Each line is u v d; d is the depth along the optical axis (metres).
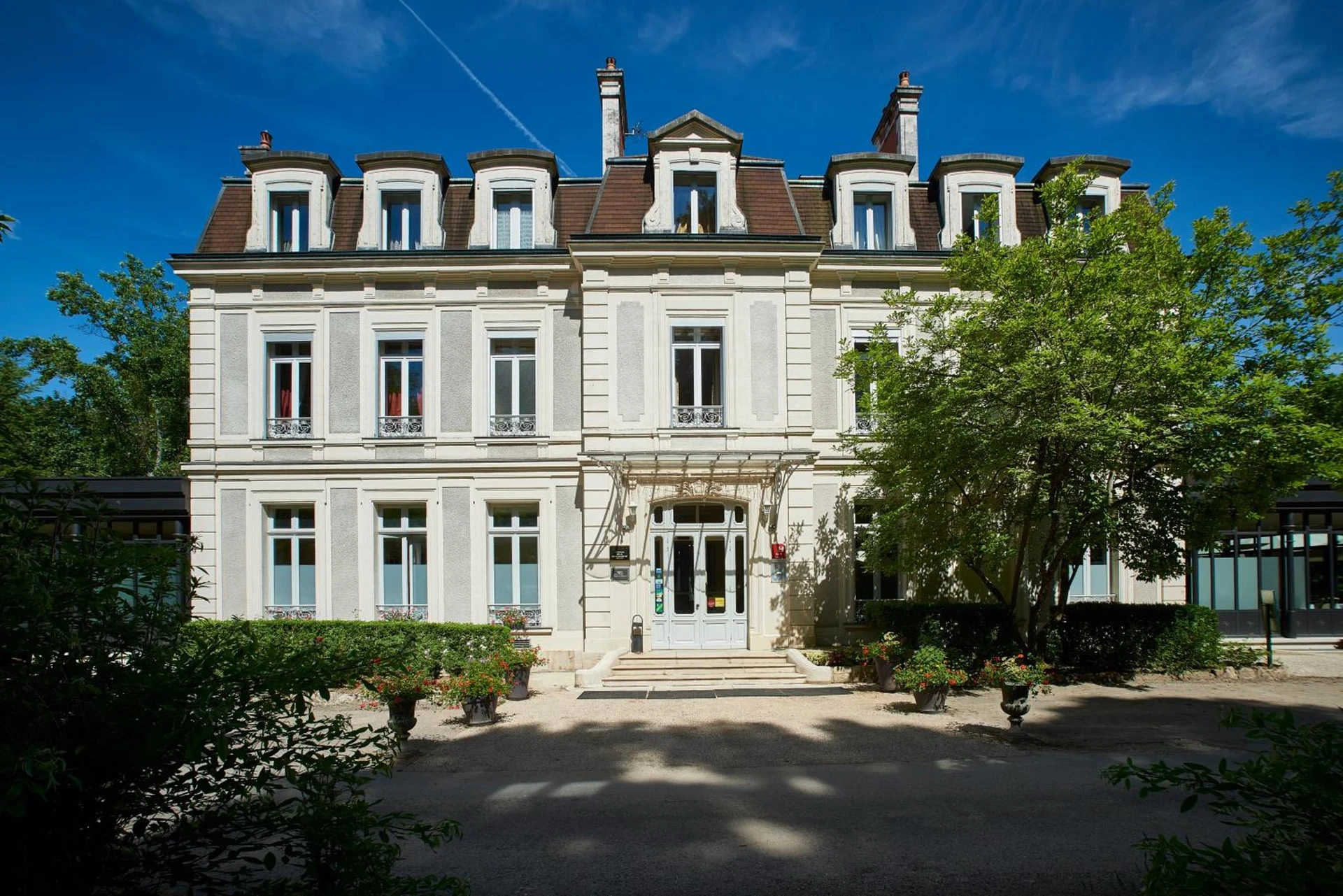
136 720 2.92
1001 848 5.90
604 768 8.30
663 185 15.66
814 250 15.34
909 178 16.80
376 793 7.46
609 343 15.22
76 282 26.56
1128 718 10.34
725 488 15.08
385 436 15.80
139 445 26.59
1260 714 3.21
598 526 14.99
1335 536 18.66
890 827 6.41
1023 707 9.41
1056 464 11.94
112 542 3.50
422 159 16.06
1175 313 11.52
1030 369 10.67
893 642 12.52
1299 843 2.71
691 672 13.56
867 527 15.48
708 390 15.50
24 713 2.82
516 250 15.71
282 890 3.19
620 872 5.59
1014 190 16.75
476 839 6.25
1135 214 12.59
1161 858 2.78
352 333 15.98
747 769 8.21
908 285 16.28
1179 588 16.17
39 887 2.88
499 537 15.89
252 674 3.22
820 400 16.00
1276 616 18.41
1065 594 13.84
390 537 15.88
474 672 10.71
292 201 16.41
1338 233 11.26
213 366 15.84
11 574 2.93
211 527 15.52
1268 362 11.30
